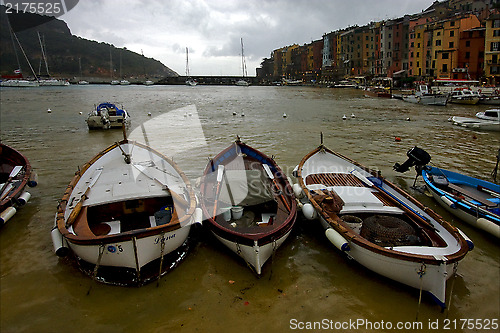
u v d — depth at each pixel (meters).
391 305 6.97
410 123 28.42
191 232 9.77
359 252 7.66
